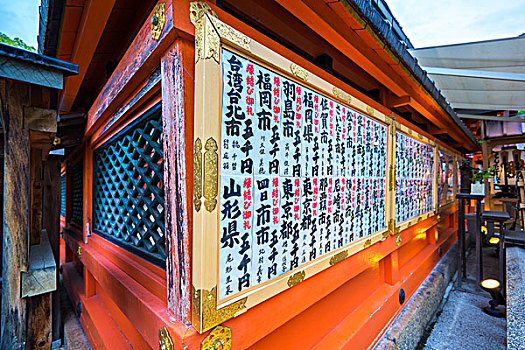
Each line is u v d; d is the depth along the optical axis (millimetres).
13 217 1438
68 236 4070
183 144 1012
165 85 1105
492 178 7691
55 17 1628
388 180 2654
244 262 1141
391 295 2684
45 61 1431
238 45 1075
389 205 2664
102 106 2047
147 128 1578
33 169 2234
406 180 3148
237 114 1092
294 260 1435
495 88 4898
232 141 1075
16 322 1434
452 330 3264
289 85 1378
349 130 1974
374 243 2422
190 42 1033
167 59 1080
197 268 979
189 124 1021
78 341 2855
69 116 2840
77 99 3424
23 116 1464
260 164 1213
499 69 4699
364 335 2135
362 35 1679
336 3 1363
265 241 1249
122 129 1893
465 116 6645
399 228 2873
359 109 2080
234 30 1063
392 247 2807
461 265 4680
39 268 1520
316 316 1886
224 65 1031
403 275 3236
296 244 1450
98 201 2855
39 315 1586
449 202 5863
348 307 2287
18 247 1452
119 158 2061
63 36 1799
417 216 3559
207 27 953
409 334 2707
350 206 1999
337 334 1989
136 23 1854
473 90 5117
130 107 1602
